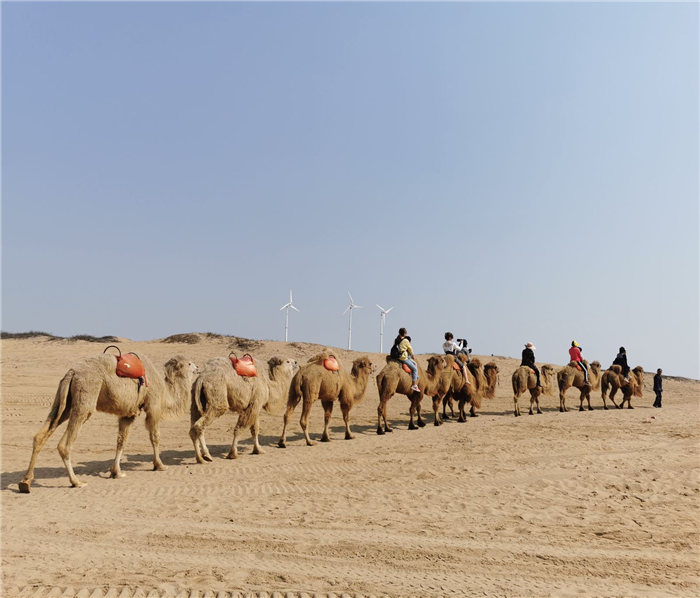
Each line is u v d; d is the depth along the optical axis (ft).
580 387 80.02
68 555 20.67
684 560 20.63
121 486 32.68
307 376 48.55
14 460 41.29
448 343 68.03
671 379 143.54
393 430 59.16
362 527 24.32
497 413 77.97
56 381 89.20
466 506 27.86
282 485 32.65
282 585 18.12
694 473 34.65
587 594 17.70
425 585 18.26
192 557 20.59
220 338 148.77
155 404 37.50
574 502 28.68
